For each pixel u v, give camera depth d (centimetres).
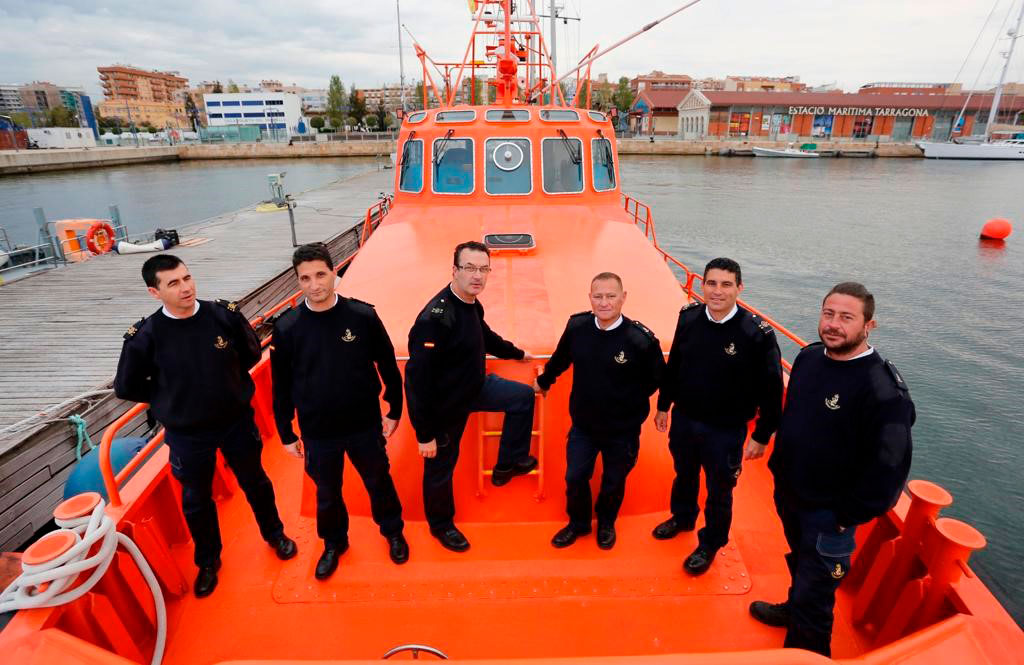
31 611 223
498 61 683
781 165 5712
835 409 231
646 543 329
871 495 222
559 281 393
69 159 6103
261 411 432
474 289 276
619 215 536
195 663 269
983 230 2266
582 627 283
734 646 274
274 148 7375
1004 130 7681
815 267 1858
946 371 1152
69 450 700
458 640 277
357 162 6625
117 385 276
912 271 1819
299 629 283
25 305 1095
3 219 2955
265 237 1631
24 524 647
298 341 273
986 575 667
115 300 1121
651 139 7469
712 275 269
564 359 305
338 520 307
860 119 7494
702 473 359
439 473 311
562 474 344
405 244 462
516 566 315
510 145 552
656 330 347
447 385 291
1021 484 817
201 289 1148
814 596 246
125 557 268
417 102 7362
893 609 262
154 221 2855
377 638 278
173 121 18712
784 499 259
